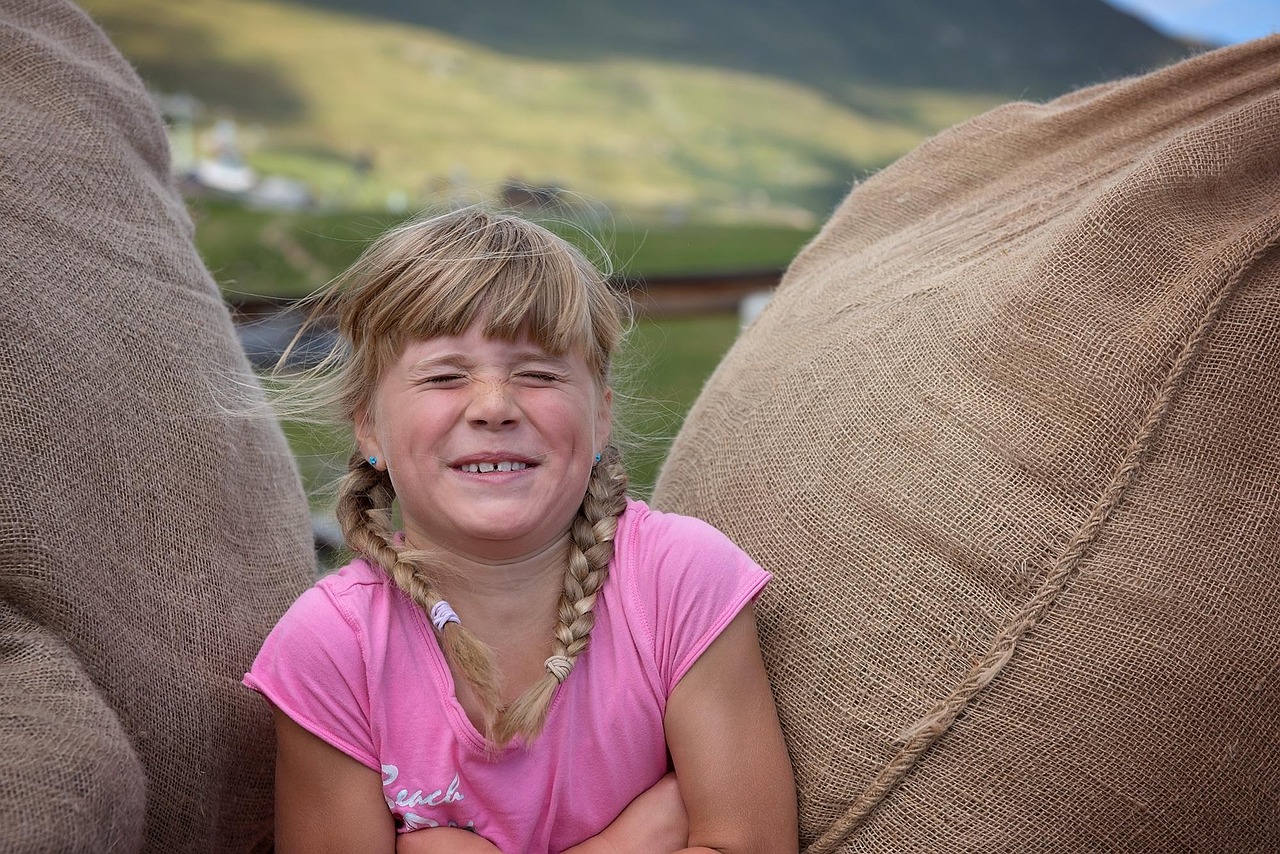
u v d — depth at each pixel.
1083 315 1.35
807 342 1.63
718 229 13.49
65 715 1.16
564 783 1.34
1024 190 1.68
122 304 1.50
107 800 1.12
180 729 1.38
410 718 1.34
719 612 1.37
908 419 1.43
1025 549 1.30
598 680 1.36
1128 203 1.37
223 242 11.52
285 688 1.32
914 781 1.33
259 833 1.61
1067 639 1.28
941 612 1.34
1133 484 1.29
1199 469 1.29
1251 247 1.31
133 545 1.39
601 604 1.38
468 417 1.31
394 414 1.37
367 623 1.35
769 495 1.52
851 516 1.42
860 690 1.37
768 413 1.59
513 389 1.33
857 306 1.62
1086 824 1.27
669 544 1.40
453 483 1.33
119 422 1.42
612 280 1.73
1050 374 1.35
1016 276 1.42
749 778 1.35
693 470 1.70
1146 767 1.26
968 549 1.33
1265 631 1.25
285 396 1.60
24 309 1.35
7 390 1.30
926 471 1.38
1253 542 1.26
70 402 1.35
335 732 1.32
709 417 1.73
